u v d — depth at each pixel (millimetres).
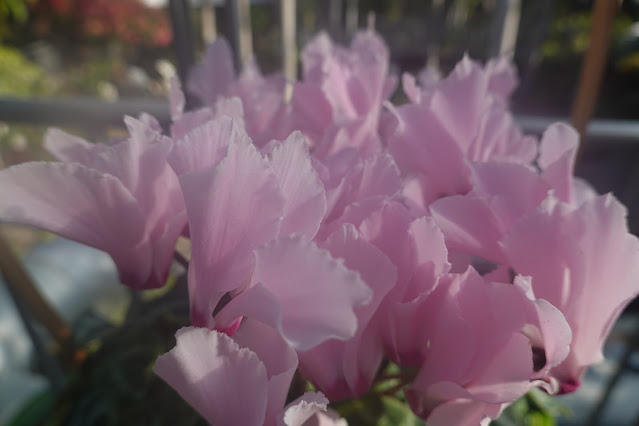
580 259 153
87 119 419
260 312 120
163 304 286
